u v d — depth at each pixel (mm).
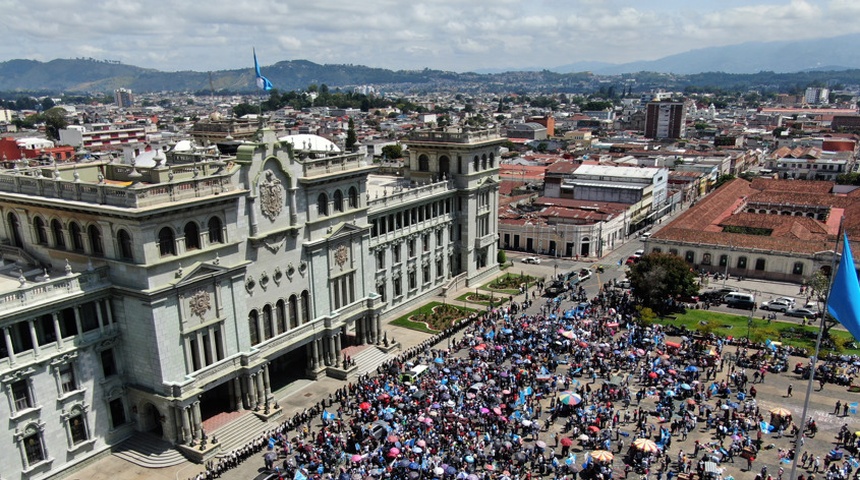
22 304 51875
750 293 106750
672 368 74438
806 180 197375
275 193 68812
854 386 72812
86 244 59531
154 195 55938
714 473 53219
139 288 56594
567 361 78125
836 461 57500
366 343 83812
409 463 53469
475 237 114000
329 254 77625
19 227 64500
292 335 70750
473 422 62750
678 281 95500
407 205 96062
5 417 51594
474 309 99688
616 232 142000
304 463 57562
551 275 119688
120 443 60375
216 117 102812
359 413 65125
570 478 54812
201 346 61688
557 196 165375
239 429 63031
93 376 57688
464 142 107438
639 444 55281
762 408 67875
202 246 61094
